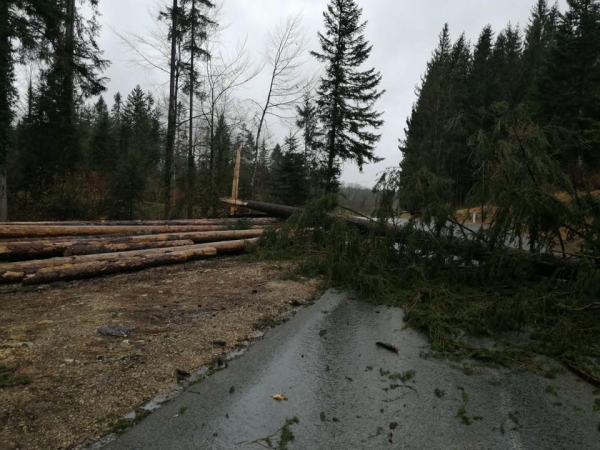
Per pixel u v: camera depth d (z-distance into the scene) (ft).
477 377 10.52
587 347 12.03
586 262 14.48
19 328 12.00
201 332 12.54
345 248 19.90
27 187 50.80
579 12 71.51
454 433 7.90
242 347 11.80
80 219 45.80
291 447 7.25
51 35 42.73
